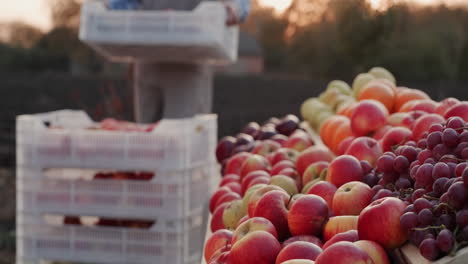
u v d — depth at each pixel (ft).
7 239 22.93
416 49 68.49
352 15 60.90
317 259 4.00
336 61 80.23
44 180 11.28
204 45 11.98
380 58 63.21
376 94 8.84
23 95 65.36
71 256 11.27
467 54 71.51
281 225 5.10
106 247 11.16
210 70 14.71
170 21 12.03
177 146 10.77
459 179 3.92
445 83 65.31
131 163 10.92
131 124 12.34
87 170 11.48
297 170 7.30
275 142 9.68
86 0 12.34
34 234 11.40
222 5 11.98
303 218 4.85
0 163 39.88
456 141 4.35
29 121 11.22
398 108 8.93
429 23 70.64
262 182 6.86
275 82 78.28
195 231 11.31
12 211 28.68
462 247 3.70
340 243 3.95
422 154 4.61
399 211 4.24
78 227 11.23
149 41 12.10
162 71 13.65
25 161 11.30
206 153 11.78
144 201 10.95
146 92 14.02
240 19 13.01
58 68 110.32
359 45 61.77
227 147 11.24
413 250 4.08
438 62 69.72
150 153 10.84
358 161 5.60
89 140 11.06
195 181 11.34
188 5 13.35
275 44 116.26
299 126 12.17
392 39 64.03
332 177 5.59
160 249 10.93
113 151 10.98
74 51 108.99
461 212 3.76
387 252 4.34
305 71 103.60
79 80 71.15
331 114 11.37
